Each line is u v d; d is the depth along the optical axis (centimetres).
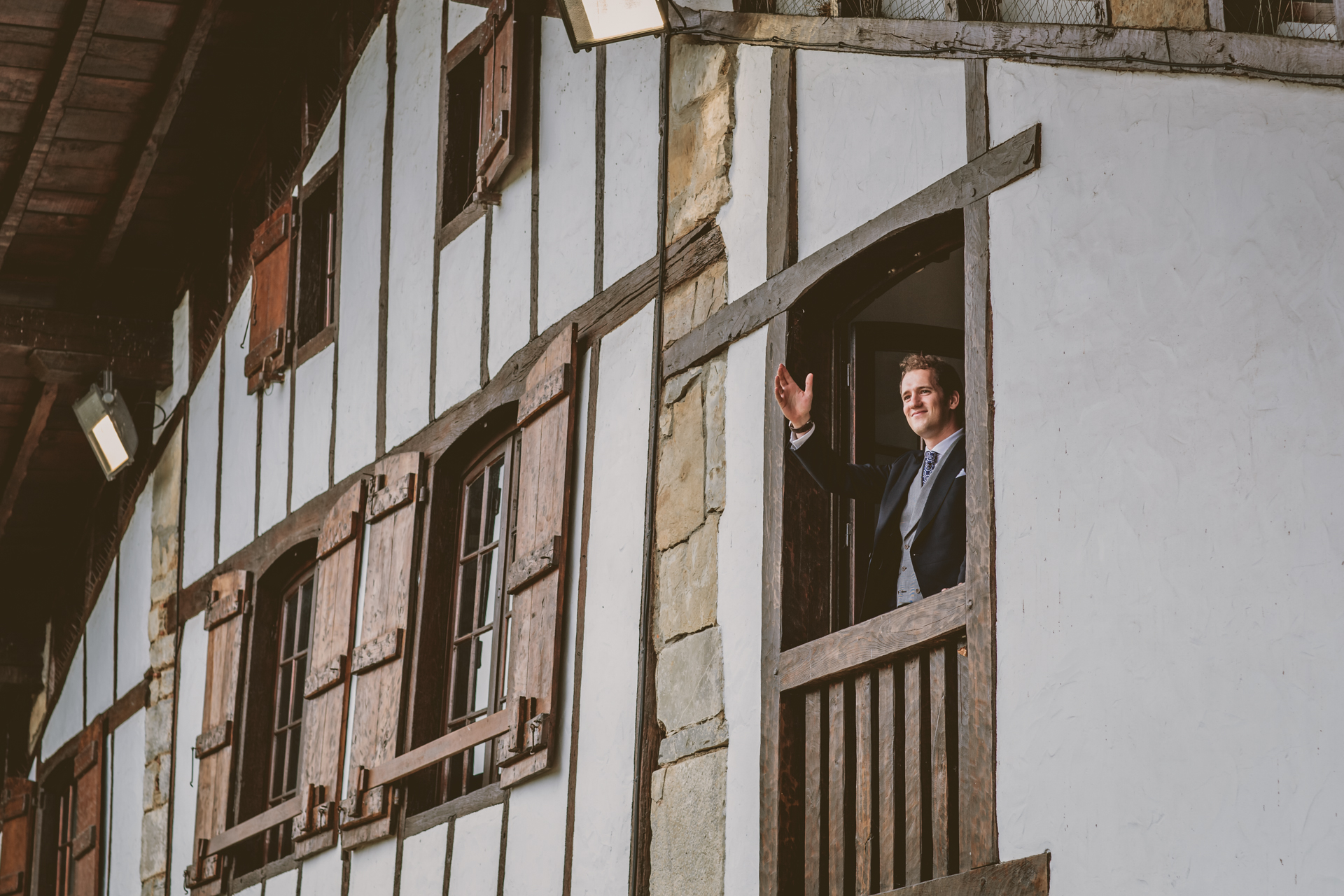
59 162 904
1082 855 388
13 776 1162
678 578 545
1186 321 392
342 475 788
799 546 506
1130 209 411
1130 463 397
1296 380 366
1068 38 432
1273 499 365
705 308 555
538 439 629
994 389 436
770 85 541
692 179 571
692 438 552
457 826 634
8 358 962
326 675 743
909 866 439
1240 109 391
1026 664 412
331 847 720
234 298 942
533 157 671
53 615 1152
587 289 625
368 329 787
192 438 966
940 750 436
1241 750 360
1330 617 350
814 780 480
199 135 934
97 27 830
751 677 505
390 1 813
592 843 557
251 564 863
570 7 536
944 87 472
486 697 664
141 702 977
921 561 466
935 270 612
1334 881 338
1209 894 360
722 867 501
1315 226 369
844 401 527
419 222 758
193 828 879
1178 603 380
